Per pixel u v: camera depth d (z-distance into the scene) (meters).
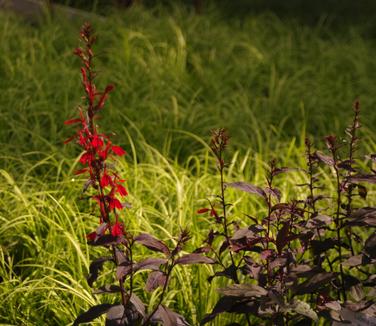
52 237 4.55
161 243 3.02
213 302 4.09
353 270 4.55
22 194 4.86
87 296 3.92
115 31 9.00
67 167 5.81
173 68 8.12
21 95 6.96
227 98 7.52
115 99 7.12
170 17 9.73
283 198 5.18
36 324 4.01
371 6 13.27
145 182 5.17
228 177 5.46
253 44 9.55
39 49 8.21
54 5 9.42
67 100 6.73
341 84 8.52
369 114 7.77
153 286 3.00
